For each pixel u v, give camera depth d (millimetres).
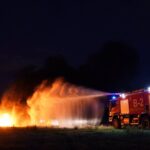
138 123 36312
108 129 36625
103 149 19141
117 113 39531
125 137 26250
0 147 20781
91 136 27359
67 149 19656
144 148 19344
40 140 24922
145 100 35719
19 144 22500
